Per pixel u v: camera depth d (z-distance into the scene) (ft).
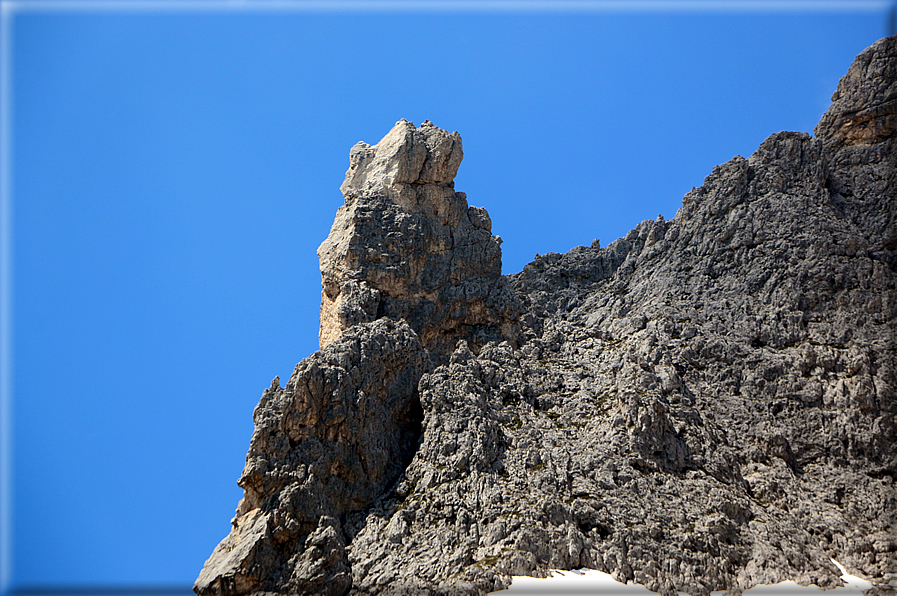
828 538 299.99
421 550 291.79
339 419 320.29
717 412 344.49
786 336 366.02
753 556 286.25
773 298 379.14
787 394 344.90
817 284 376.89
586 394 353.31
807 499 315.17
